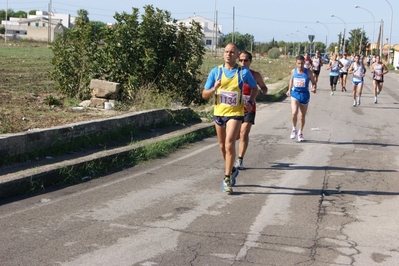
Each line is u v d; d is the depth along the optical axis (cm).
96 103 1580
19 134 883
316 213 716
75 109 1502
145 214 691
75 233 610
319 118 1767
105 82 1577
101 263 527
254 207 737
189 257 548
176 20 1848
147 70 1731
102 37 1728
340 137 1389
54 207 711
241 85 792
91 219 664
